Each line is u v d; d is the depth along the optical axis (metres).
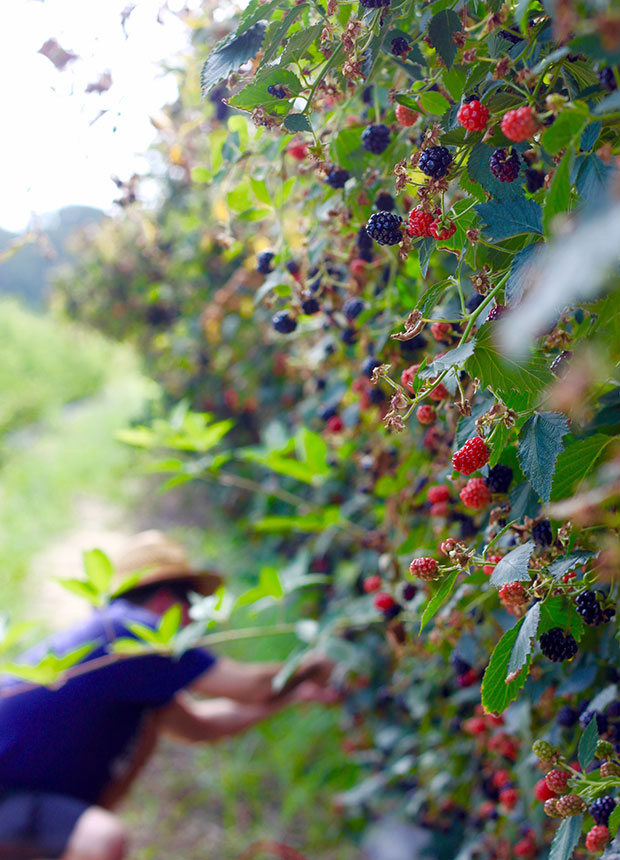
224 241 0.90
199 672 1.35
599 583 0.51
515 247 0.47
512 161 0.46
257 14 0.51
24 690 1.30
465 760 1.06
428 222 0.49
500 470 0.55
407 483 0.89
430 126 0.55
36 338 9.78
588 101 0.43
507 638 0.46
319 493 1.47
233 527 2.98
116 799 1.45
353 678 1.38
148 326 3.58
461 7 0.51
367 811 1.63
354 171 0.64
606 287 0.35
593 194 0.37
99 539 4.34
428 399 0.67
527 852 0.78
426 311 0.48
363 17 0.52
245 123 0.77
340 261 0.82
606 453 0.45
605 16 0.29
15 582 3.62
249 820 1.92
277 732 2.21
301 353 1.30
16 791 1.27
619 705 0.59
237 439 2.75
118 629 1.31
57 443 7.30
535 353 0.43
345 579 1.34
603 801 0.49
